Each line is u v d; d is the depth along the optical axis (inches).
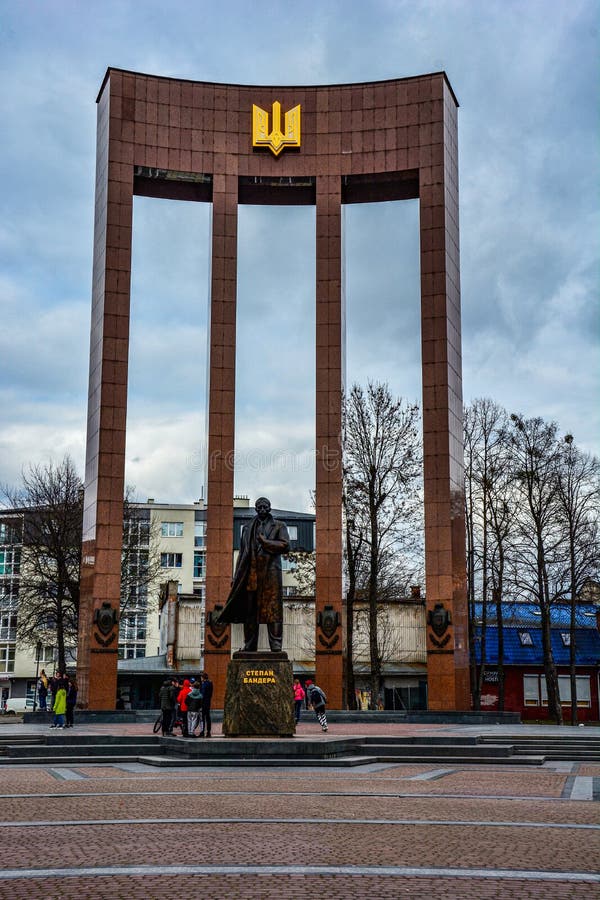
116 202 1823.3
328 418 1792.6
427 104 1876.2
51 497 2279.8
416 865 458.0
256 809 643.5
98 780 836.6
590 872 445.4
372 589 1921.8
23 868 449.1
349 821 588.1
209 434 1782.7
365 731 1352.1
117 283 1795.0
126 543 2437.3
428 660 1705.2
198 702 1151.6
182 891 404.5
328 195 1875.0
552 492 2096.5
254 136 1886.1
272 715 1055.0
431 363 1798.7
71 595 2226.9
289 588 2684.5
